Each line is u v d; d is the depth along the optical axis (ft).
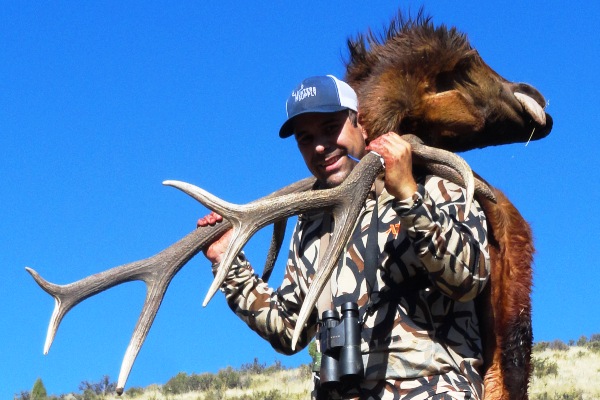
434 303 14.53
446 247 13.70
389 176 13.85
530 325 18.43
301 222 16.40
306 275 15.92
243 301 16.89
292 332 16.52
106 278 15.71
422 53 18.29
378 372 14.35
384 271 14.65
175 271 16.14
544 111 20.29
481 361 14.93
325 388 14.65
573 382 81.97
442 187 15.39
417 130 18.62
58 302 15.46
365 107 17.79
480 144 20.43
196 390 89.66
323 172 15.65
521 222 18.62
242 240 13.70
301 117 15.53
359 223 15.19
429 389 14.15
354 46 18.67
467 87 18.97
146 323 15.60
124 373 14.94
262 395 79.20
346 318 14.34
